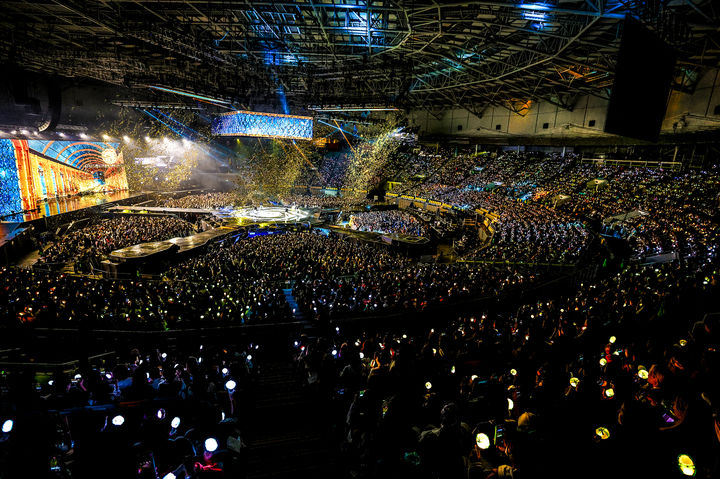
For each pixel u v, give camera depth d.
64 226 35.09
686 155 35.72
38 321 12.47
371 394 6.36
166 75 33.09
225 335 12.54
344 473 5.66
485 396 6.06
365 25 24.69
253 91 36.50
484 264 22.16
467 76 39.22
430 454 4.19
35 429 4.34
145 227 35.75
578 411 5.23
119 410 5.20
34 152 39.28
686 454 3.70
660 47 11.80
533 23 24.38
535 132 48.31
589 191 38.34
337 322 12.84
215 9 21.83
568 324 10.05
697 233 23.36
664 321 9.93
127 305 14.78
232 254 24.62
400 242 32.75
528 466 3.94
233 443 5.36
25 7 21.92
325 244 29.20
